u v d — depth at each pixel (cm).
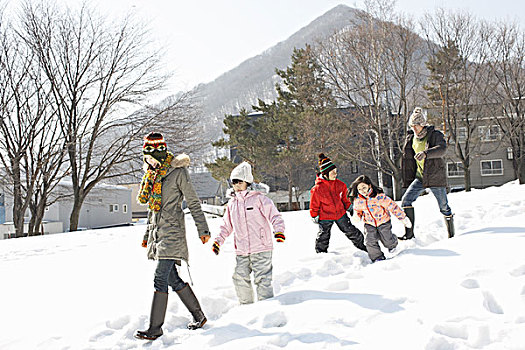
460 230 696
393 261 476
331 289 411
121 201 5116
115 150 2298
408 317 320
